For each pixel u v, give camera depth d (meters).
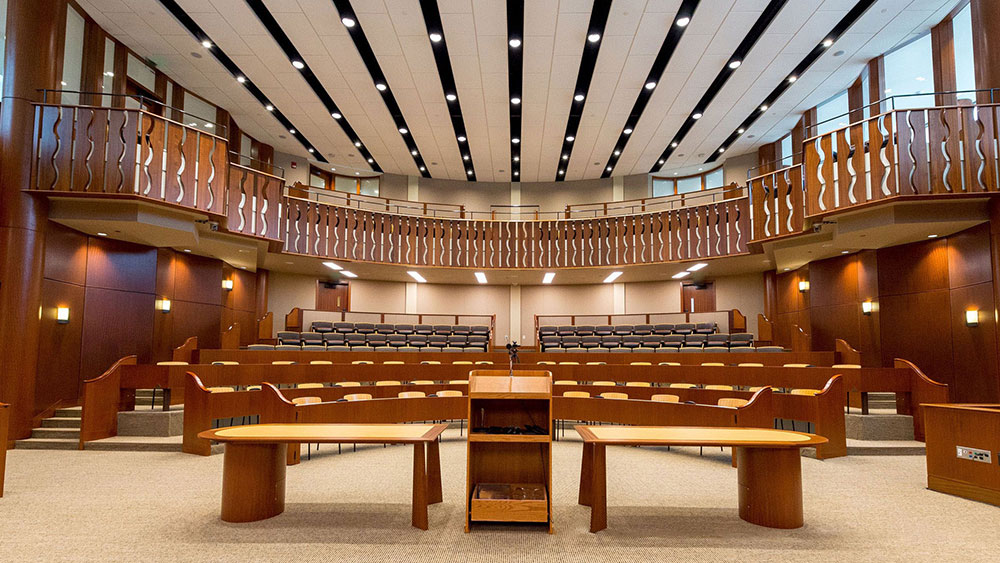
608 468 6.88
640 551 3.89
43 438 8.53
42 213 8.84
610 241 15.30
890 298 11.31
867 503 5.26
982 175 8.64
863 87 11.73
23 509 4.91
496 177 18.42
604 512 4.36
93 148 8.80
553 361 12.75
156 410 9.16
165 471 6.55
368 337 14.06
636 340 14.06
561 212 16.86
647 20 9.84
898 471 6.78
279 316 16.23
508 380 4.54
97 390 8.41
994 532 4.37
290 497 5.33
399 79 11.99
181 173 9.60
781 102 13.09
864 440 8.62
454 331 15.15
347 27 10.12
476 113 13.57
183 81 12.22
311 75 11.98
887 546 4.03
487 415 4.95
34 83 8.75
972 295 9.49
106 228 9.73
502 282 17.81
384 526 4.42
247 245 12.35
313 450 8.05
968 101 9.62
